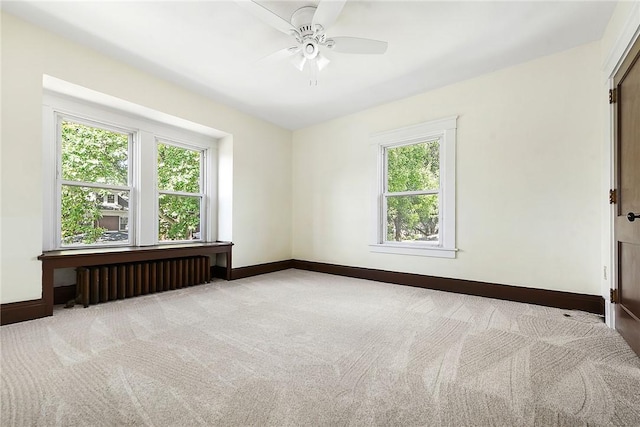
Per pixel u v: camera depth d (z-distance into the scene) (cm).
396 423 110
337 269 418
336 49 221
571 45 246
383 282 368
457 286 311
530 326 212
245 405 121
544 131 262
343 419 112
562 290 255
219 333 200
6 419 111
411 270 349
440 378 142
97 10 206
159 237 356
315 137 454
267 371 149
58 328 205
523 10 203
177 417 113
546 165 261
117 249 293
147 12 208
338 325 216
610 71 209
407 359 162
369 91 338
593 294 242
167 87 314
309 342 185
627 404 122
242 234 404
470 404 122
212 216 407
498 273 288
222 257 397
